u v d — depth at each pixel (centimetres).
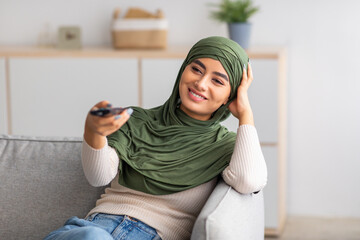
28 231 235
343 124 404
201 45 217
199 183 211
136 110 232
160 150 219
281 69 368
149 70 375
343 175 408
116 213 210
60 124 383
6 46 416
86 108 381
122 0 413
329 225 396
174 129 222
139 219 208
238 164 205
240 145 208
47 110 383
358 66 398
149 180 213
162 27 385
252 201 212
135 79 377
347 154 406
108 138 220
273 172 366
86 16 417
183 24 410
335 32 397
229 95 220
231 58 214
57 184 238
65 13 418
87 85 379
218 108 223
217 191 206
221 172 215
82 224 202
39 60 379
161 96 376
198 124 224
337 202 411
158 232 209
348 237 376
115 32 387
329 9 396
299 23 399
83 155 202
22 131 386
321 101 404
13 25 422
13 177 239
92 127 191
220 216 191
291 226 394
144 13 392
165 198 212
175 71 373
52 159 242
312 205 414
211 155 217
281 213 382
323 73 401
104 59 377
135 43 387
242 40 375
